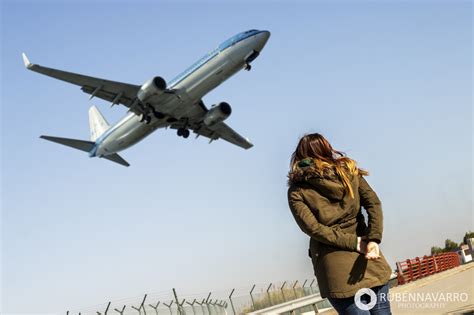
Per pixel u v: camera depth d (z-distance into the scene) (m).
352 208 3.91
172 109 36.81
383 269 3.81
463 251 46.97
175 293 17.94
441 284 22.14
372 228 3.83
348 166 3.92
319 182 3.87
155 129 39.59
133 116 39.22
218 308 20.47
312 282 25.78
